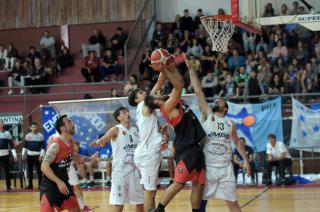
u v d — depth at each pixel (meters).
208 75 24.48
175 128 10.16
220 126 10.20
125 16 30.55
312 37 26.08
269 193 17.86
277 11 27.83
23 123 27.05
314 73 23.52
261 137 20.89
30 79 28.31
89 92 25.98
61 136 10.16
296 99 22.50
